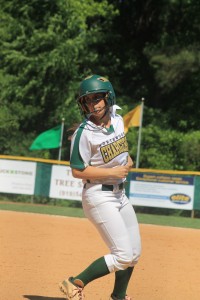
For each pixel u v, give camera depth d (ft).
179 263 74.02
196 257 79.77
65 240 87.61
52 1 250.37
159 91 269.03
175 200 157.99
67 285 46.65
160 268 69.72
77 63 255.70
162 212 161.38
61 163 165.37
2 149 239.91
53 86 244.42
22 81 244.83
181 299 54.34
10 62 247.29
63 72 243.81
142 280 62.18
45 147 208.23
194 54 236.02
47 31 245.24
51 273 62.80
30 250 76.64
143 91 275.39
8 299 50.88
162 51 240.53
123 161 45.85
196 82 261.65
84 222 115.24
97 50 274.98
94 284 58.18
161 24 272.92
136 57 280.92
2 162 168.55
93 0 270.87
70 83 245.65
